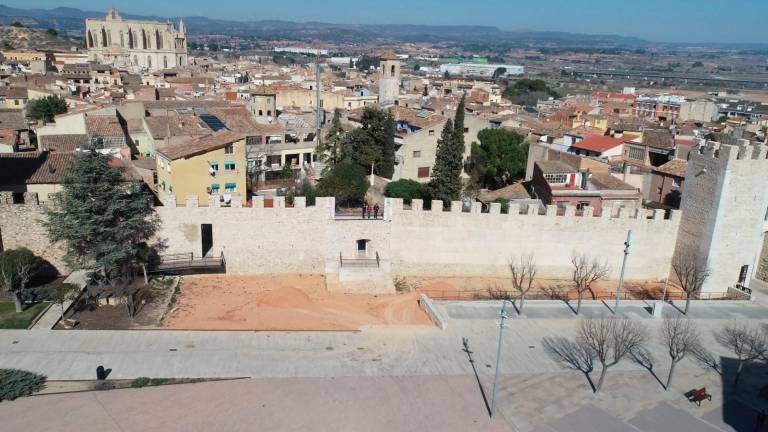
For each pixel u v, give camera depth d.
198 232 52.53
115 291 44.88
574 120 133.00
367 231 55.53
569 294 54.56
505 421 33.03
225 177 61.75
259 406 33.09
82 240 45.44
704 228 55.25
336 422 32.12
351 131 81.69
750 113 174.25
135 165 68.12
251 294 49.94
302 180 77.12
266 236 53.97
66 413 31.33
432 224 56.09
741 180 53.47
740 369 37.94
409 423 32.41
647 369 39.81
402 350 40.72
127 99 116.75
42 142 70.56
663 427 33.25
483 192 76.00
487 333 43.94
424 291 53.41
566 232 57.44
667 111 176.25
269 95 118.12
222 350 39.12
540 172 70.56
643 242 58.44
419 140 82.88
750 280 59.16
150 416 31.58
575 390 36.59
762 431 33.06
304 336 42.09
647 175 75.06
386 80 149.62
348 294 51.28
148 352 38.00
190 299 47.84
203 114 91.12
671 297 55.25
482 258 57.34
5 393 32.12
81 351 37.44
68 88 131.88
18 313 41.53
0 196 47.38
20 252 45.31
